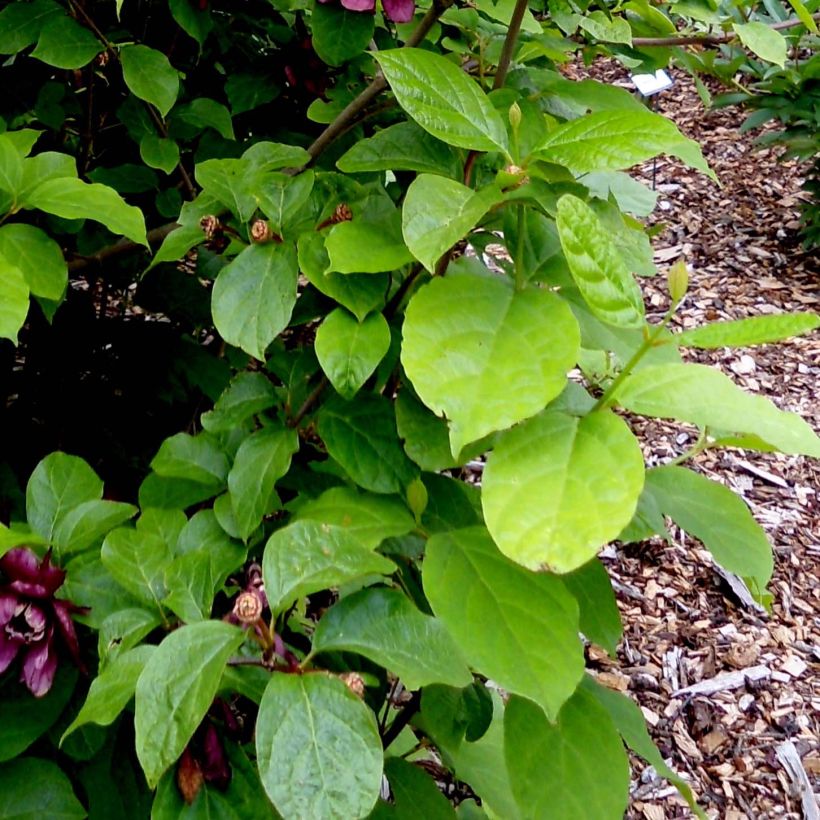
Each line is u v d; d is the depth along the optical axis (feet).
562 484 1.40
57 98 3.38
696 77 3.26
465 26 2.88
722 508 1.88
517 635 1.50
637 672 5.55
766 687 5.46
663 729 5.18
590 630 1.98
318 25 2.20
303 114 3.69
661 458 7.24
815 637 5.84
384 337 1.82
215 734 1.56
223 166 2.06
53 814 1.73
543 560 1.31
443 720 2.10
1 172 2.08
